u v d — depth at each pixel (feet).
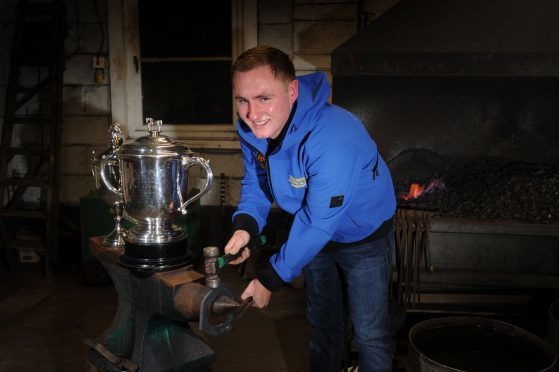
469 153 11.16
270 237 13.51
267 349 9.18
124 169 4.93
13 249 13.53
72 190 13.88
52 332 9.73
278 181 5.92
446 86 10.90
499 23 8.89
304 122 5.25
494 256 8.73
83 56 13.26
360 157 5.51
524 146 10.96
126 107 13.43
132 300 5.40
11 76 12.51
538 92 10.70
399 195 9.95
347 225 6.31
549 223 8.54
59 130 12.50
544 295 9.18
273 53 4.85
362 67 9.07
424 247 8.71
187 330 5.62
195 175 13.61
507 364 6.46
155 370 5.26
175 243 5.03
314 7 12.51
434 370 6.10
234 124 13.66
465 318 7.41
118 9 12.94
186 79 13.61
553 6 8.87
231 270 12.80
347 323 7.66
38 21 13.01
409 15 9.23
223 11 13.20
